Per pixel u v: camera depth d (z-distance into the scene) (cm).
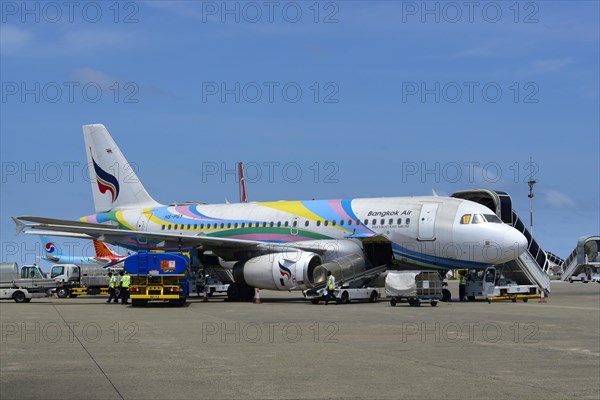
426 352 1875
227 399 1286
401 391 1355
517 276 4709
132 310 3606
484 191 4684
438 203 4316
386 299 4575
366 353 1859
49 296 5625
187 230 5062
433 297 3747
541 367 1628
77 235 4825
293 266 4141
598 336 2239
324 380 1469
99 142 5547
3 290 4609
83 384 1429
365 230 4434
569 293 5619
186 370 1594
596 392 1345
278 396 1312
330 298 4072
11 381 1463
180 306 3931
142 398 1295
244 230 4844
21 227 4397
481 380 1466
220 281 5162
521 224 4731
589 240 9725
